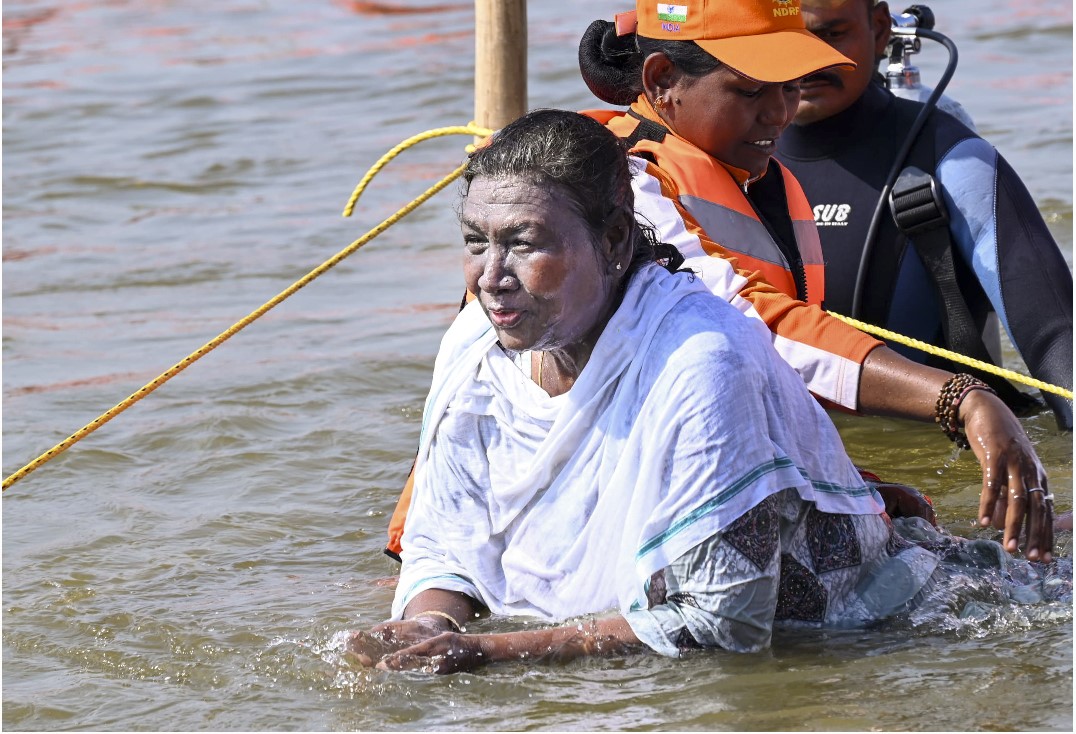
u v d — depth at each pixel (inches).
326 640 363.9
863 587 350.0
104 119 1195.9
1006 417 335.3
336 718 320.5
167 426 556.4
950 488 464.1
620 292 324.2
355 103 1211.2
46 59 1459.2
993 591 362.3
